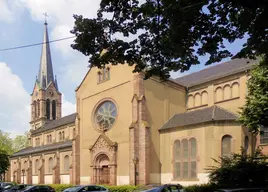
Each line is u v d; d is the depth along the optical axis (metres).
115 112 43.78
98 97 46.72
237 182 25.27
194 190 26.92
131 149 39.22
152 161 39.88
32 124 107.44
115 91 44.06
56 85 109.38
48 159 66.31
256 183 24.83
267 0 9.31
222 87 42.81
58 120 84.38
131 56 14.54
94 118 46.94
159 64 15.07
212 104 43.50
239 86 40.72
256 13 11.91
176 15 12.66
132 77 41.50
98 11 13.41
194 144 37.81
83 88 49.75
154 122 41.22
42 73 108.06
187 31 13.13
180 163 38.78
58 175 61.25
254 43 13.34
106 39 13.94
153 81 42.19
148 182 38.47
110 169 42.09
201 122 37.28
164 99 43.22
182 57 14.66
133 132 39.31
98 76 47.25
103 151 43.53
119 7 13.23
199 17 12.90
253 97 30.80
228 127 36.34
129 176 39.28
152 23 13.73
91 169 45.16
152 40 14.20
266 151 36.31
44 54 109.44
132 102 40.62
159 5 13.02
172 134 40.25
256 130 31.72
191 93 46.25
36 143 85.88
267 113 29.69
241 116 32.16
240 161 26.36
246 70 39.78
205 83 44.69
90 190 29.91
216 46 13.85
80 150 48.66
